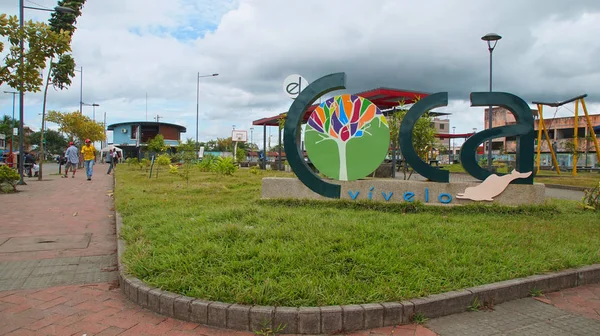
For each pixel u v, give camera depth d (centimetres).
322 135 900
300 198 884
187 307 368
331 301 363
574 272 459
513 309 396
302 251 462
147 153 3622
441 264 445
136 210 819
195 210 765
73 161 2098
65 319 374
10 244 636
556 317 381
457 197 841
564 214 812
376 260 440
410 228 602
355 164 884
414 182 856
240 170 2800
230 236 514
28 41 744
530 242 550
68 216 887
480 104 852
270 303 361
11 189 1374
